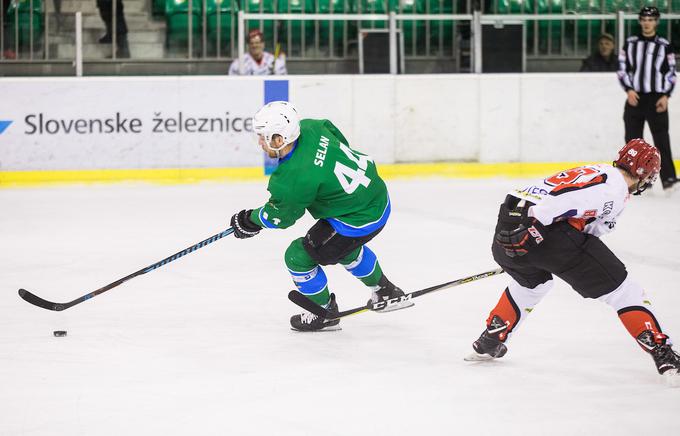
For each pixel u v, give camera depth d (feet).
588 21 106.32
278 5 105.50
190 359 38.01
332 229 40.37
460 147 98.68
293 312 45.83
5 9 101.04
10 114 92.43
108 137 94.12
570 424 30.22
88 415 31.40
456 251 61.31
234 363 37.40
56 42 103.19
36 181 93.40
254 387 34.30
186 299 48.73
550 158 99.55
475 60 100.78
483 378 35.12
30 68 101.60
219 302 48.01
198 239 66.18
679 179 85.97
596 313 44.50
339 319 42.42
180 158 95.25
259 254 60.75
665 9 105.91
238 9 104.37
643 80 85.25
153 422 30.68
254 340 40.83
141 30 104.88
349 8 106.52
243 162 96.02
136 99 94.12
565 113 99.14
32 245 64.49
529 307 36.29
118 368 36.83
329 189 39.32
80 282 53.26
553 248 33.37
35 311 46.29
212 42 104.83
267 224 39.86
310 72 105.19
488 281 51.96
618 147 99.81
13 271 56.29
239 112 95.61
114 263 58.44
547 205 32.40
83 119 93.56
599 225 34.01
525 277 35.17
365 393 33.50
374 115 97.45
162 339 41.09
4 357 38.42
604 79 98.99
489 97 98.43
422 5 106.63
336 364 37.14
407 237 66.44
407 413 31.37
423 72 105.50
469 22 103.04
